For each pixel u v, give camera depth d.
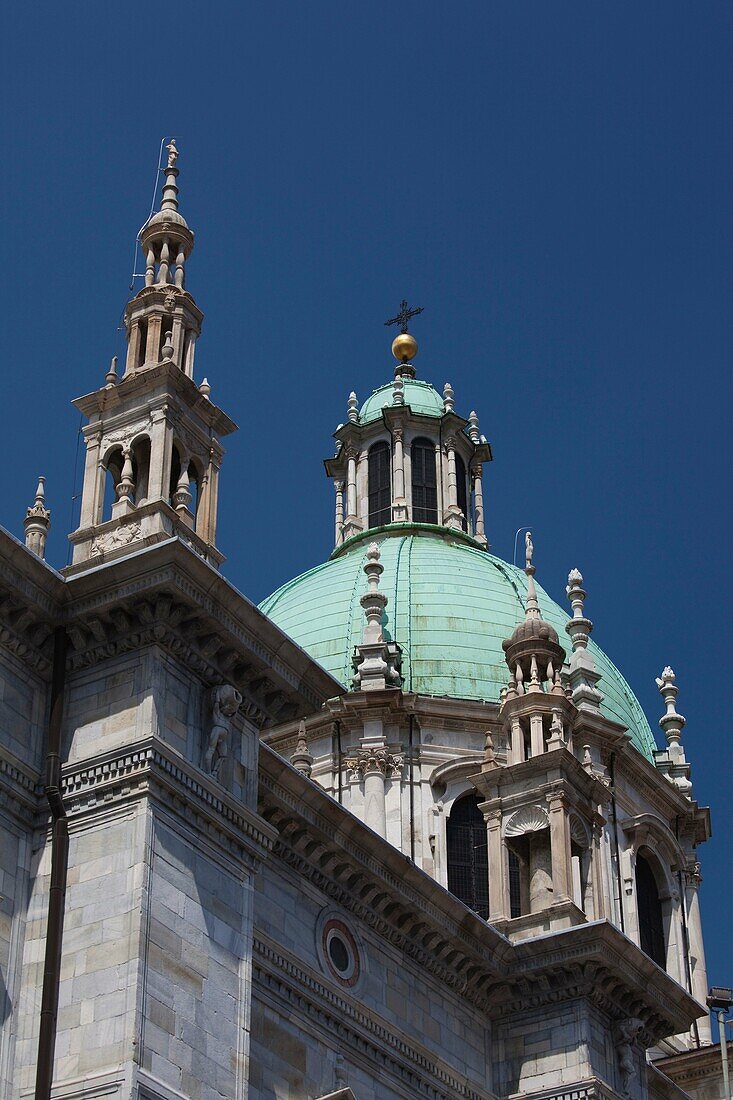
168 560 41.44
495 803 59.88
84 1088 36.94
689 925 82.69
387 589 83.88
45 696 42.44
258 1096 43.75
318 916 48.19
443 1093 50.75
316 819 47.66
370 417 96.38
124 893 38.94
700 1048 68.31
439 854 74.88
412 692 78.06
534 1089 52.91
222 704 42.91
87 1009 38.00
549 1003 54.09
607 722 80.12
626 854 79.62
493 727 78.06
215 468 47.94
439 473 94.12
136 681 41.66
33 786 41.12
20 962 39.41
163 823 40.06
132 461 46.81
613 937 53.59
